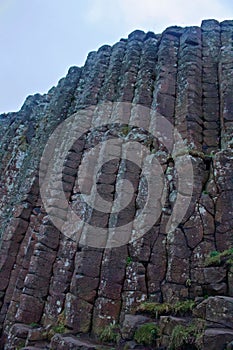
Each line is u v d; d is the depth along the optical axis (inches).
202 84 480.7
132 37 632.4
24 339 335.9
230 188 331.3
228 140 392.2
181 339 231.1
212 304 232.8
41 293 373.7
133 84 529.0
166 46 550.6
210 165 368.2
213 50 530.9
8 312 394.0
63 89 661.9
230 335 205.5
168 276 307.1
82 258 344.8
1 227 548.1
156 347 249.1
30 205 500.4
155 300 302.5
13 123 841.5
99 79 592.7
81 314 312.5
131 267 326.3
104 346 275.7
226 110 418.3
